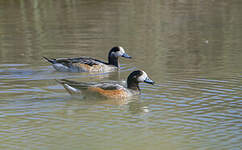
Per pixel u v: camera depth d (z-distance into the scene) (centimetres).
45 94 1462
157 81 1627
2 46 2278
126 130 1130
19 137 1082
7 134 1101
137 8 3412
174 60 1978
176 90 1502
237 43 2306
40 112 1273
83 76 1783
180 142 1051
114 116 1244
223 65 1862
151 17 3077
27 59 2016
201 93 1457
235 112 1259
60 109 1304
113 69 1898
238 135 1089
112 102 1388
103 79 1731
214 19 2997
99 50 2214
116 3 3631
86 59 1902
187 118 1216
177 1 3716
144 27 2767
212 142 1048
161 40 2422
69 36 2516
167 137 1082
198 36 2505
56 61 1875
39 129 1137
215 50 2164
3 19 3011
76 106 1337
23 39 2442
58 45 2303
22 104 1346
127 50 2205
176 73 1741
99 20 2970
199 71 1764
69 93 1454
